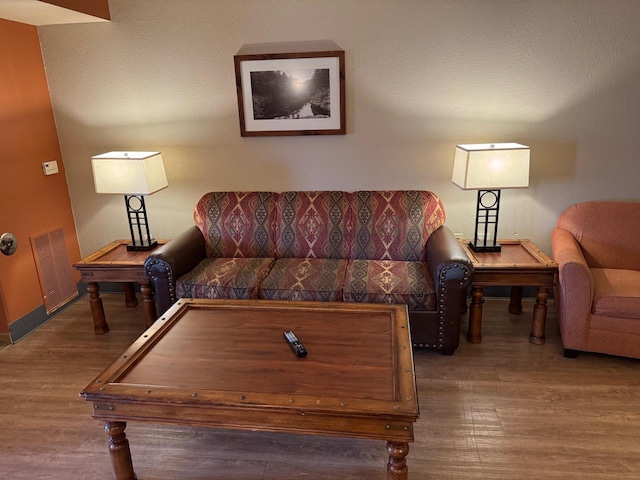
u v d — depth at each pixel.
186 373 1.80
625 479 1.85
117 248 3.38
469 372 2.59
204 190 3.60
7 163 3.05
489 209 3.06
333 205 3.23
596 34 2.97
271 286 2.77
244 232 3.29
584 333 2.60
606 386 2.44
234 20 3.20
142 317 3.42
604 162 3.19
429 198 3.18
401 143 3.33
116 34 3.31
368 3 3.07
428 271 2.91
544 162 3.24
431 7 3.04
